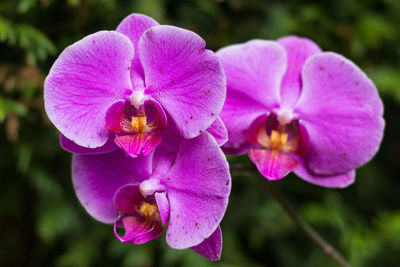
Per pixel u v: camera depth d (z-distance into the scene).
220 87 0.39
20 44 0.56
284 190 0.66
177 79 0.40
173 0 0.62
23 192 0.62
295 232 0.66
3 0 0.58
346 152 0.45
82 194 0.44
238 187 0.64
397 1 0.67
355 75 0.44
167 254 0.60
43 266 0.65
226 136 0.41
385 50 0.68
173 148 0.42
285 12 0.64
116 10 0.60
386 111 0.70
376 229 0.69
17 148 0.59
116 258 0.63
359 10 0.67
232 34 0.64
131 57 0.41
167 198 0.42
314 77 0.45
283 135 0.45
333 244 0.67
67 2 0.58
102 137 0.41
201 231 0.40
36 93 0.59
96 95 0.41
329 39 0.67
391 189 0.70
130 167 0.43
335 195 0.67
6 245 0.63
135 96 0.41
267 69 0.45
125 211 0.43
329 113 0.45
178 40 0.40
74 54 0.40
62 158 0.61
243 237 0.66
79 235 0.62
